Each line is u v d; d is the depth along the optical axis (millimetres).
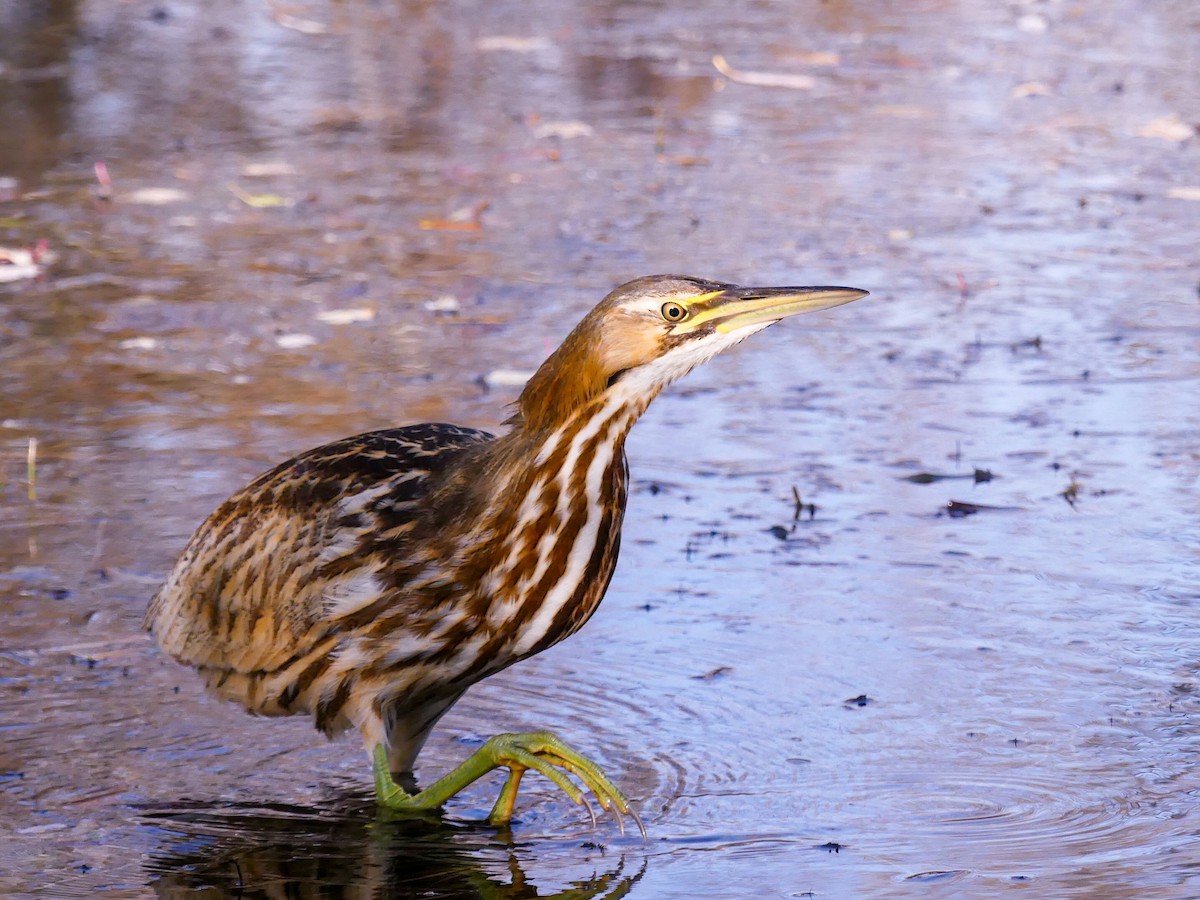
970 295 18672
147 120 25875
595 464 9586
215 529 10523
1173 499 13688
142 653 11555
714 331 9445
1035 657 11242
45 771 10062
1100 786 9672
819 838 9172
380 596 9688
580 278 19078
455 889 8773
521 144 24828
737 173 23422
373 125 25859
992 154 24422
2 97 26969
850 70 29297
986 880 8617
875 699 10758
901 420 15414
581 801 9234
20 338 17359
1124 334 17422
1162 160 24125
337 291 18766
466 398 15734
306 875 8977
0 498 13875
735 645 11531
